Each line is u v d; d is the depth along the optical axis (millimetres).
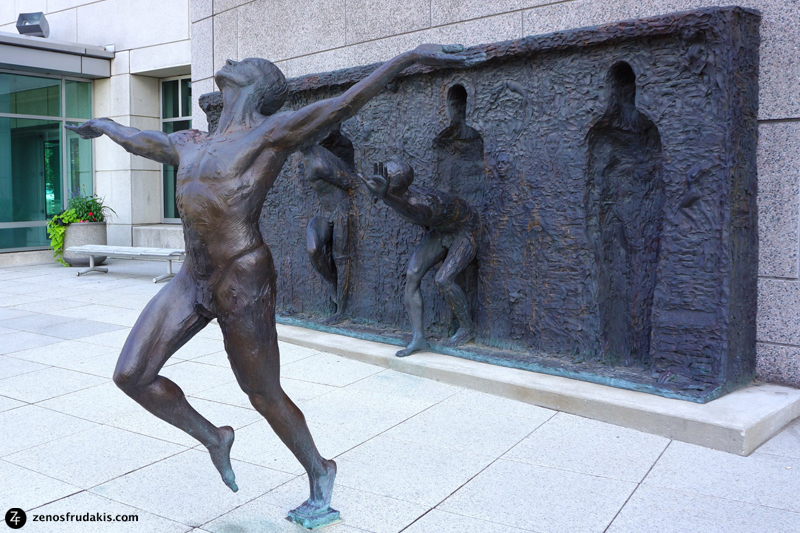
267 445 4266
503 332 5789
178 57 14266
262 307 2973
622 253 5344
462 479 3752
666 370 4918
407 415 4785
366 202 6738
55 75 14805
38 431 4516
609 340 5352
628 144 5293
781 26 4809
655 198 5168
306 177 6895
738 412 4344
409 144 6297
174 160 3137
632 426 4523
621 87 5113
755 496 3545
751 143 4867
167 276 11648
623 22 4809
